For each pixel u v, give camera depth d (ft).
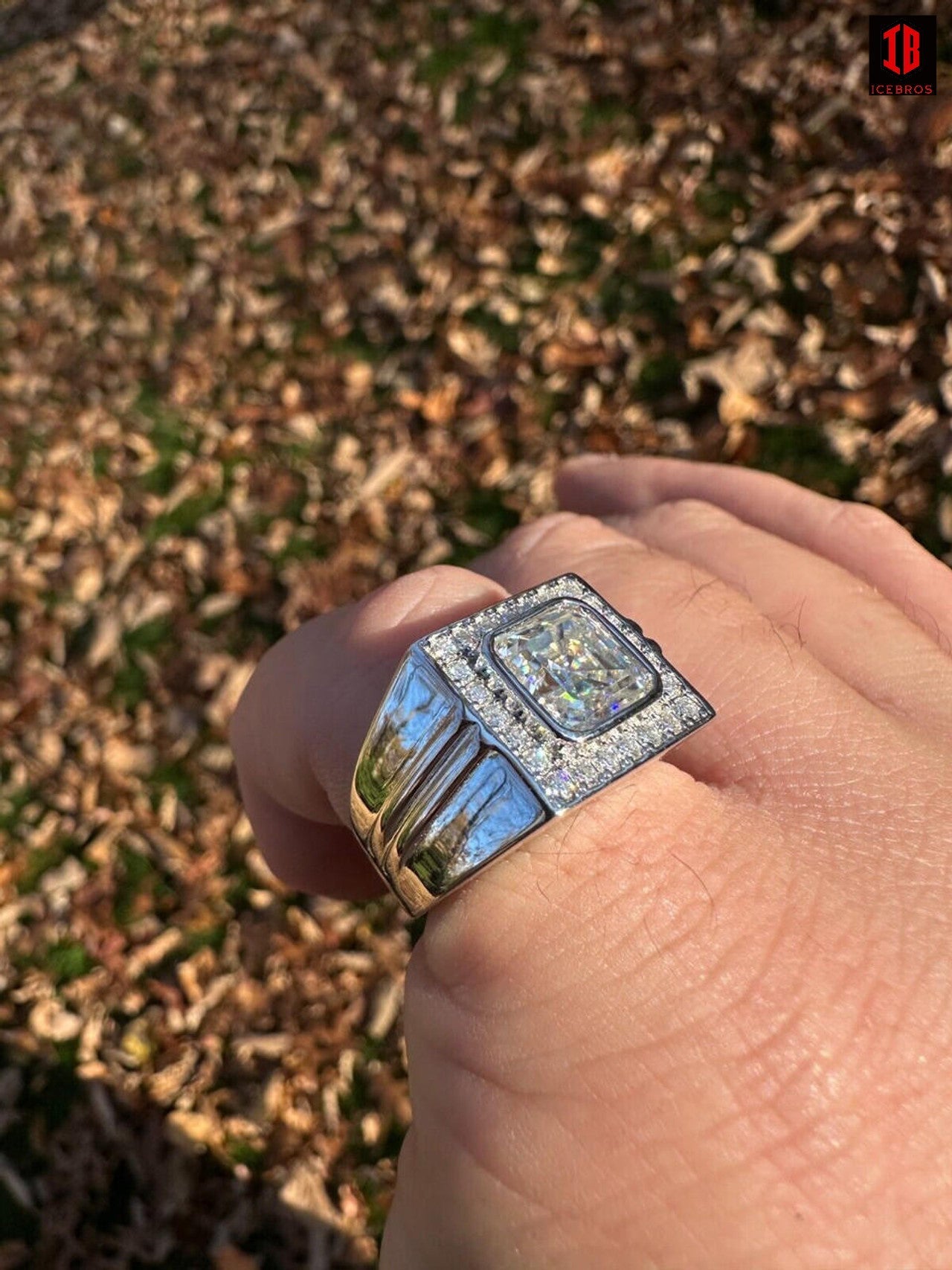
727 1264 0.16
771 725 0.24
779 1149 0.17
